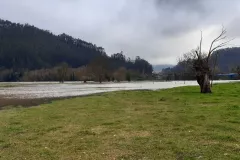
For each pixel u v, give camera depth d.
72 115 22.69
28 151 12.17
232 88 49.03
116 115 22.08
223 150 11.53
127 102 32.47
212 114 20.56
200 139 13.47
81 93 58.69
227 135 13.98
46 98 46.69
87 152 11.86
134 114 22.33
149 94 44.44
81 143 13.41
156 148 12.16
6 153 11.94
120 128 16.73
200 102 29.20
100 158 11.01
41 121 20.00
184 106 26.33
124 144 12.99
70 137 14.73
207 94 39.19
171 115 20.97
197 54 43.16
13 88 91.88
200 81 42.94
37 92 65.38
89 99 38.56
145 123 18.12
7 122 19.88
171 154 11.21
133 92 51.97
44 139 14.37
